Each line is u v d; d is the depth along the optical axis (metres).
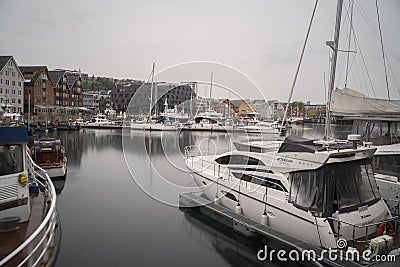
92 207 8.16
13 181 4.63
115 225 6.90
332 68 7.75
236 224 6.20
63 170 11.43
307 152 5.18
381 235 4.82
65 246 5.83
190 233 6.53
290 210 5.32
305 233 5.08
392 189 5.96
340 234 4.65
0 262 3.01
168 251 5.77
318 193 4.96
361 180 5.19
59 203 8.54
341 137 9.41
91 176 11.95
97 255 5.52
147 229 6.72
